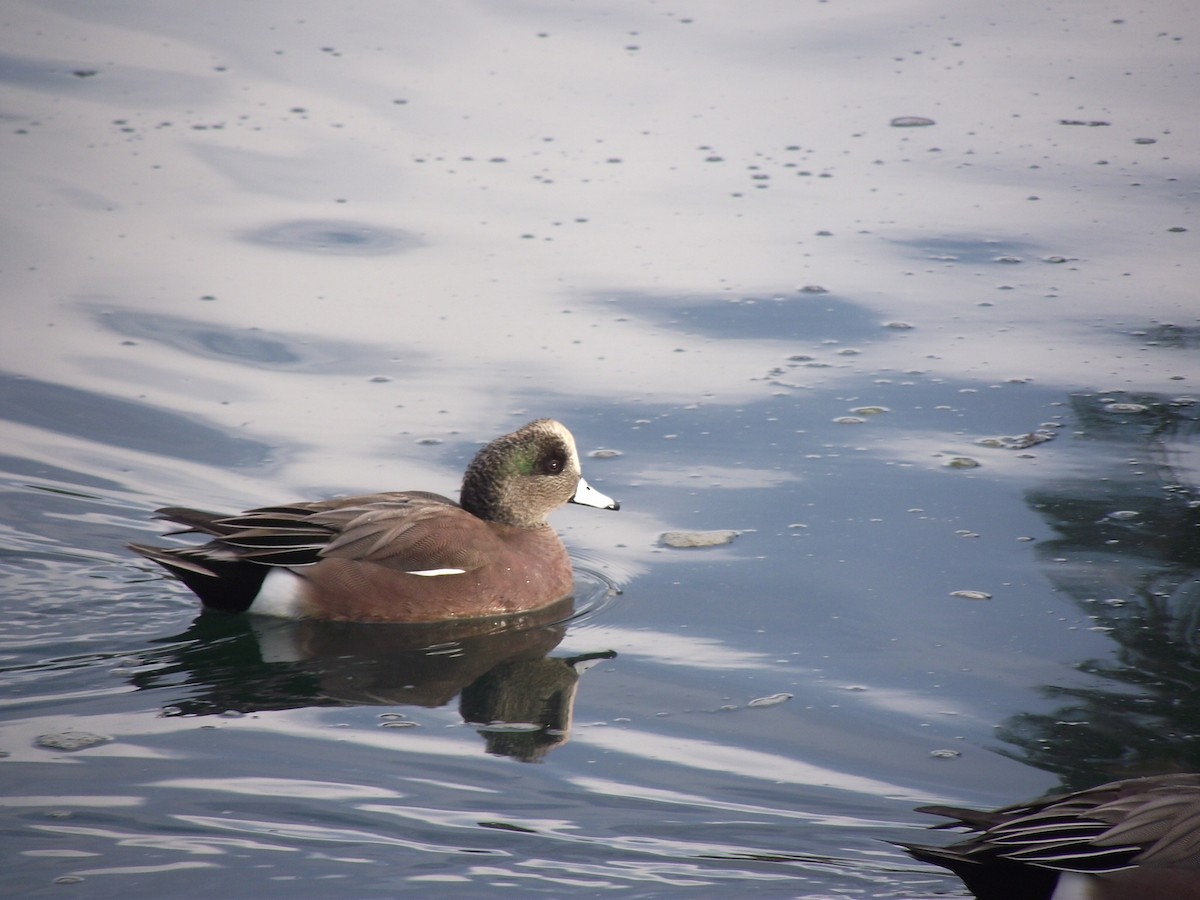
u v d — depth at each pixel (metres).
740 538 12.04
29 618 10.73
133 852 7.52
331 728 9.16
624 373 14.73
